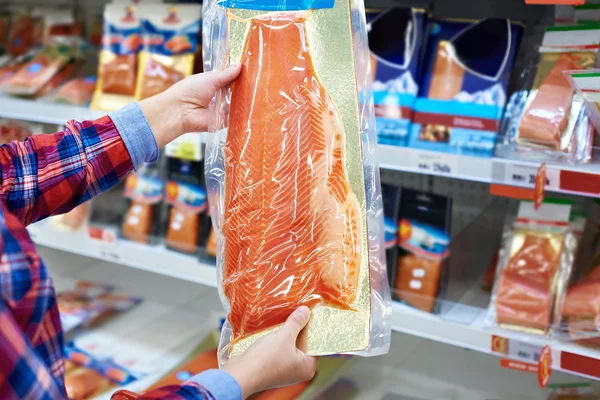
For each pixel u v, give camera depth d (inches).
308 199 42.1
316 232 41.8
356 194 42.3
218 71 45.9
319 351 40.6
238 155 43.9
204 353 81.7
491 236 74.4
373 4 74.9
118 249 80.7
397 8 67.1
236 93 45.3
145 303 94.7
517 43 62.2
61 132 46.8
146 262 78.6
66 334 86.1
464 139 58.7
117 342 84.9
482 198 78.3
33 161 45.0
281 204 42.3
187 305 94.2
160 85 76.2
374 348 42.6
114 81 78.6
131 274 103.3
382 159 59.9
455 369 75.0
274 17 45.0
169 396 32.9
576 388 67.3
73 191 45.8
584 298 56.3
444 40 64.6
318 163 42.4
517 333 56.5
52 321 33.7
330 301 41.2
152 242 81.0
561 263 59.4
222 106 46.9
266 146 43.1
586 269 61.2
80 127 46.8
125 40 79.6
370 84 44.5
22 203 44.2
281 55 44.1
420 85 63.7
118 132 46.6
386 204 66.8
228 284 43.6
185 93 47.8
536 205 52.9
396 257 66.4
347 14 43.9
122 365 80.0
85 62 91.4
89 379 77.5
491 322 58.4
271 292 41.4
